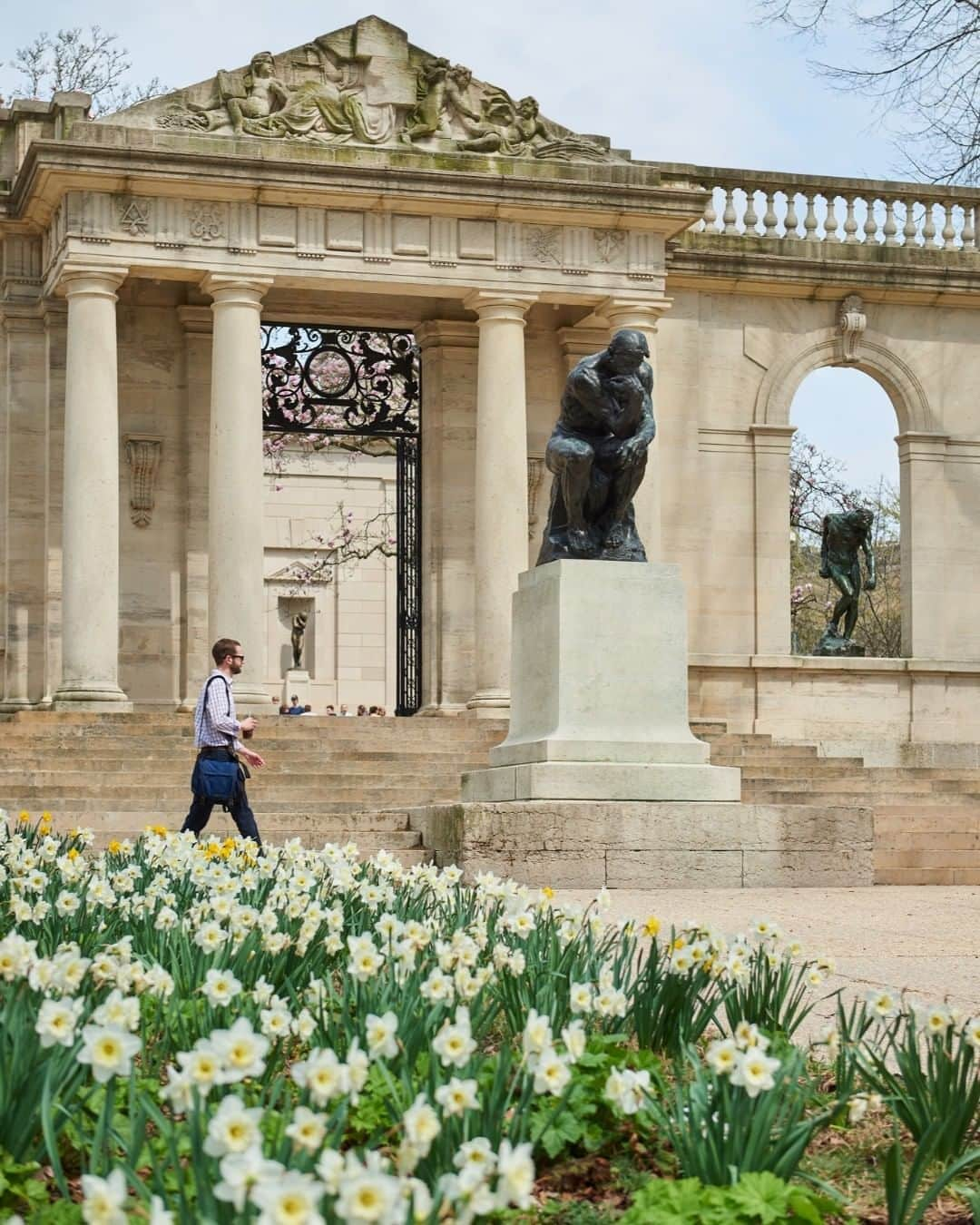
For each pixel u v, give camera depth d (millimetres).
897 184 48562
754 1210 7309
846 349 48125
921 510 48500
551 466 25719
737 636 46781
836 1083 10070
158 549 43531
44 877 13891
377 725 38438
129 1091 8367
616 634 25391
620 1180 8570
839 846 25391
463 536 45438
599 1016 10641
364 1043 9391
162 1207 5957
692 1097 8305
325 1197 6355
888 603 89562
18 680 42250
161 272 40344
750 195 47781
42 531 42625
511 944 12305
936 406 48719
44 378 42812
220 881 13773
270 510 78250
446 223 41938
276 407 46219
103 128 39594
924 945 17172
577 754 24938
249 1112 6699
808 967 11562
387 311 45562
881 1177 8906
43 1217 7277
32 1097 8086
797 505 77625
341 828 28812
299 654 78188
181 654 43469
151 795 32188
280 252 40875
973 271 48312
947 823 30609
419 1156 7004
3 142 43375
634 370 25562
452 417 45531
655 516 44062
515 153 42656
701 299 47281
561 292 42375
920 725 47688
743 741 41031
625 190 42156
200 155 39781
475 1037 10188
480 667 41875
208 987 9812
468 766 35719
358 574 79125
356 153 41312
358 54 41906
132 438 43406
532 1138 8586
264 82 41312
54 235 41031
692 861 24641
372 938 12664
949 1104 8922
